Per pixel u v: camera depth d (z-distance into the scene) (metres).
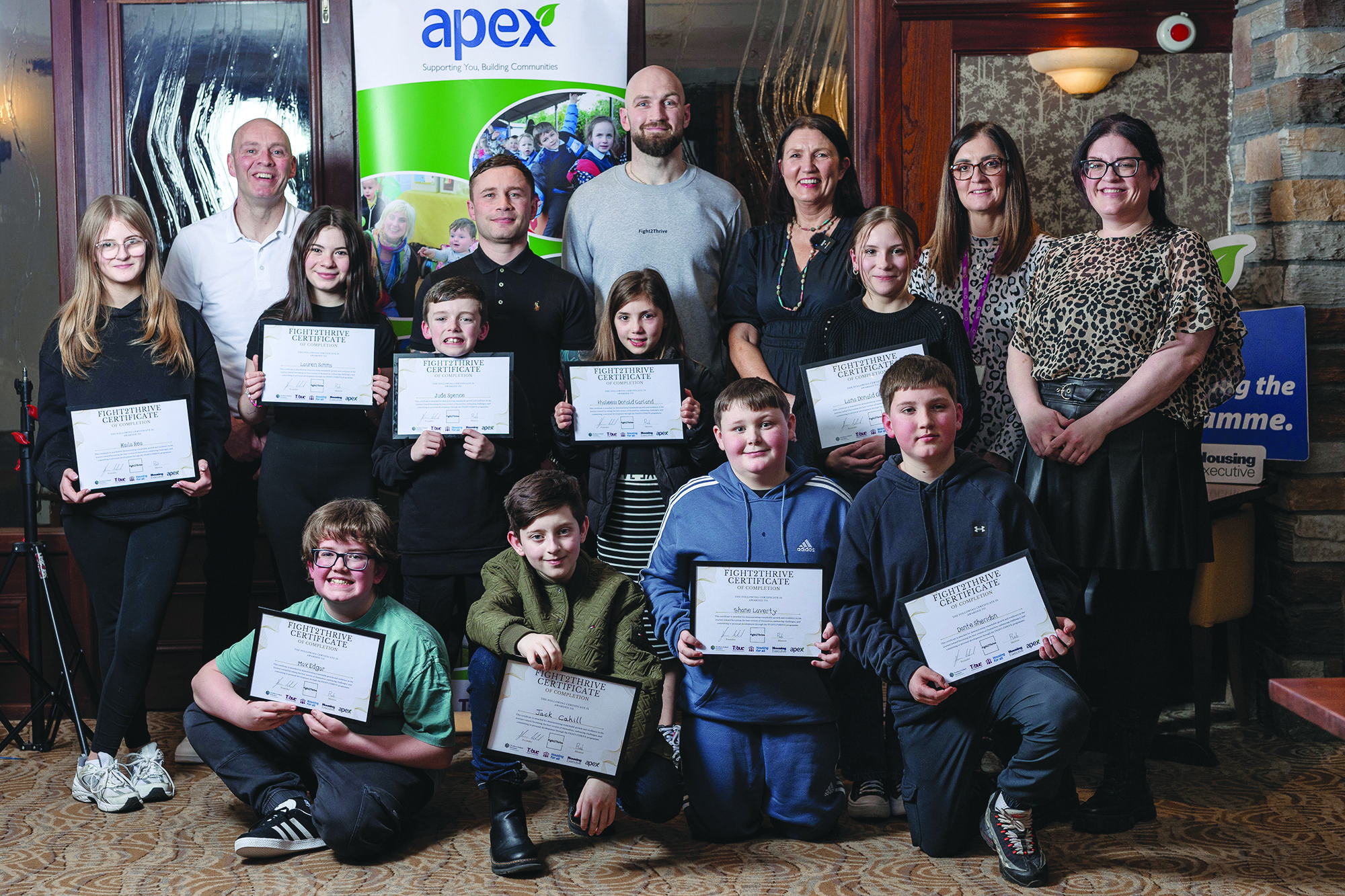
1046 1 3.24
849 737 2.47
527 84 3.25
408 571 2.69
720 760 2.24
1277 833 2.30
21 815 2.45
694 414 2.71
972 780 2.33
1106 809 2.32
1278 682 1.37
